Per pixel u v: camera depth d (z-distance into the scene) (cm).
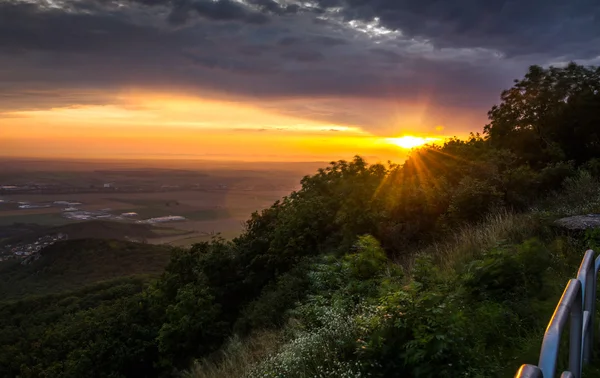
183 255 1762
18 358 2719
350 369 423
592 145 1432
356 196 1269
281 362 529
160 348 1227
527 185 1052
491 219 845
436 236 970
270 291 1180
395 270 727
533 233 732
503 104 1588
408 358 407
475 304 523
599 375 312
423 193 1066
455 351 397
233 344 882
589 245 629
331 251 1139
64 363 1766
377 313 485
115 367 1359
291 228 1375
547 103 1485
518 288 527
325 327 527
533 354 403
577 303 249
